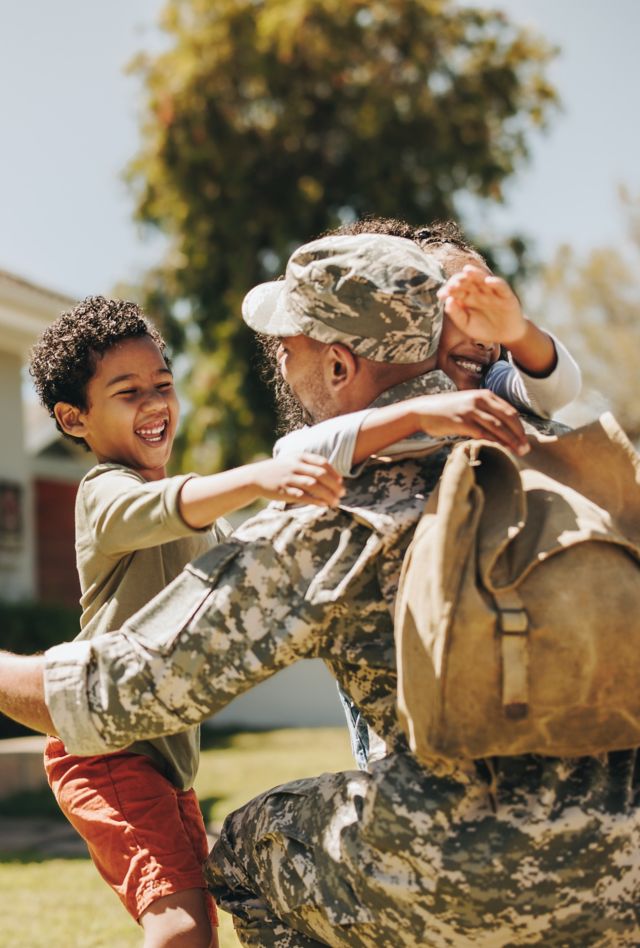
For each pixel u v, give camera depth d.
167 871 2.43
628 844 1.88
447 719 1.79
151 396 2.82
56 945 4.04
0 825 7.29
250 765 9.27
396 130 18.02
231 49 17.84
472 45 18.61
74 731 2.09
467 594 1.79
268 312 2.26
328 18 17.92
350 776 2.07
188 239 17.98
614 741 1.84
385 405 2.10
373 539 1.95
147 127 18.28
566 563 1.83
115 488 2.49
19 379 12.47
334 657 2.03
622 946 1.92
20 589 12.23
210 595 2.02
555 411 2.20
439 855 1.86
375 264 2.06
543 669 1.78
